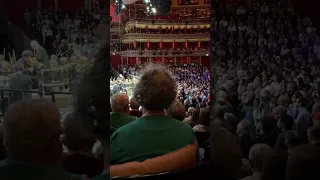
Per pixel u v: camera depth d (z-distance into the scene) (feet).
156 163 5.21
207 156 7.38
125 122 7.16
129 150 5.38
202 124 7.59
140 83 5.72
